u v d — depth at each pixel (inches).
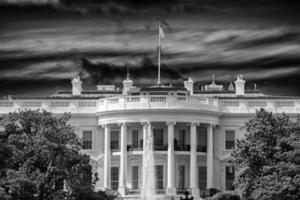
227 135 6141.7
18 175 4131.4
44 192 4333.2
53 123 4554.6
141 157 5949.8
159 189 5910.4
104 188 5940.0
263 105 6136.8
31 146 4365.2
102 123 6053.2
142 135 6013.8
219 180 6102.4
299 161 4387.3
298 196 4266.7
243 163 4498.0
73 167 4463.6
